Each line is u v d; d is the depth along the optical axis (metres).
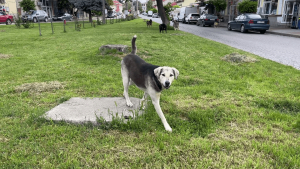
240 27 21.25
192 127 3.78
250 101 5.00
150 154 3.04
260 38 16.62
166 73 3.31
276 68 7.62
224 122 4.00
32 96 5.20
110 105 4.50
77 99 4.86
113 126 3.69
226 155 3.03
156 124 3.85
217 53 10.20
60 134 3.50
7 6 38.72
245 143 3.30
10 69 7.41
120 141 3.35
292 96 5.25
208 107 4.66
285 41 14.88
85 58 9.05
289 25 24.11
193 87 5.91
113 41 13.32
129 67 4.24
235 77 6.73
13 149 3.13
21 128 3.67
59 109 4.28
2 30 22.09
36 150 3.09
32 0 45.03
